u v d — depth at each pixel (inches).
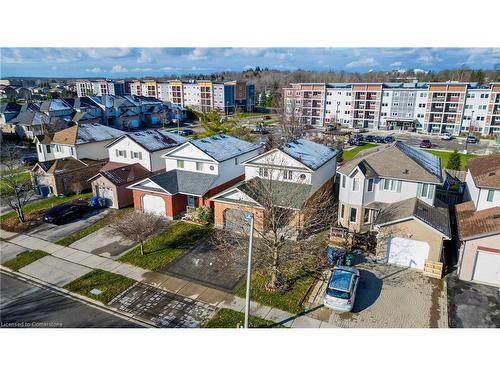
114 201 1440.7
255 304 852.6
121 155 1665.8
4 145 2410.2
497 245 885.8
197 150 1389.0
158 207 1337.4
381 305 843.4
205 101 4709.6
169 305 855.1
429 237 958.4
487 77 4950.8
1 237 1210.0
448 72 5388.8
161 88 5113.2
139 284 936.3
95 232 1234.0
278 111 3240.7
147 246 1127.6
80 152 1755.7
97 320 804.6
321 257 1040.8
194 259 1049.5
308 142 1529.3
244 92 4940.9
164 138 1728.6
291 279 948.6
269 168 1175.6
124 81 5526.6
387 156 1221.1
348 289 821.2
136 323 795.4
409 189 1159.0
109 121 3474.4
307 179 1254.9
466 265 924.0
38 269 1015.0
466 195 1272.1
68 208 1341.0
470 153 2466.8
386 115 3548.2
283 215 1071.0
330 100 3814.0
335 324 780.6
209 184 1333.7
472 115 3184.1
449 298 865.5
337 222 1278.3
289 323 783.7
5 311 840.3
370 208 1190.9
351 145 2723.9
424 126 3368.6
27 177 1825.8
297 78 6353.3
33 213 1400.1
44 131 2603.3
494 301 852.0
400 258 1008.9
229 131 2630.4
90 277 969.5
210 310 836.0
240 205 1174.3
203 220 1263.5
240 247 1015.0
